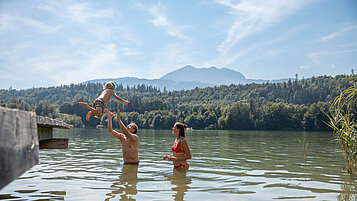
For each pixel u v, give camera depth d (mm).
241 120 105312
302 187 5883
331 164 9156
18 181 6168
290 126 98938
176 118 118000
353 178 6836
